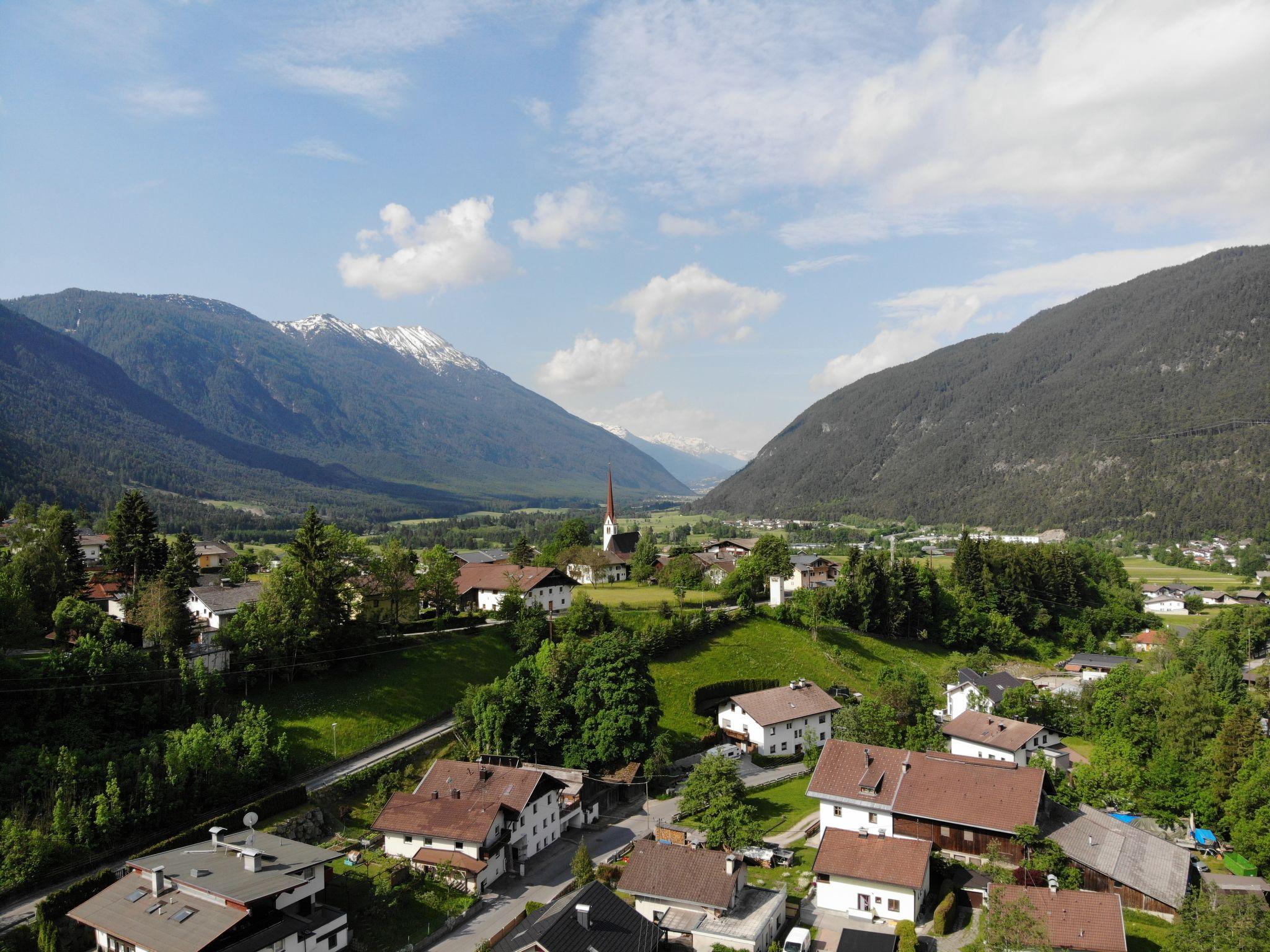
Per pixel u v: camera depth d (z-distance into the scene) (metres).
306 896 63.53
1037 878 71.19
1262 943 54.56
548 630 136.38
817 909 70.62
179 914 58.31
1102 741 110.00
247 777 84.19
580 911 59.91
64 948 60.75
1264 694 125.75
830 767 85.50
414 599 135.12
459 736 104.69
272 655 104.31
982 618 186.12
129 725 86.06
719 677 139.25
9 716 80.38
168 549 139.00
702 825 85.88
